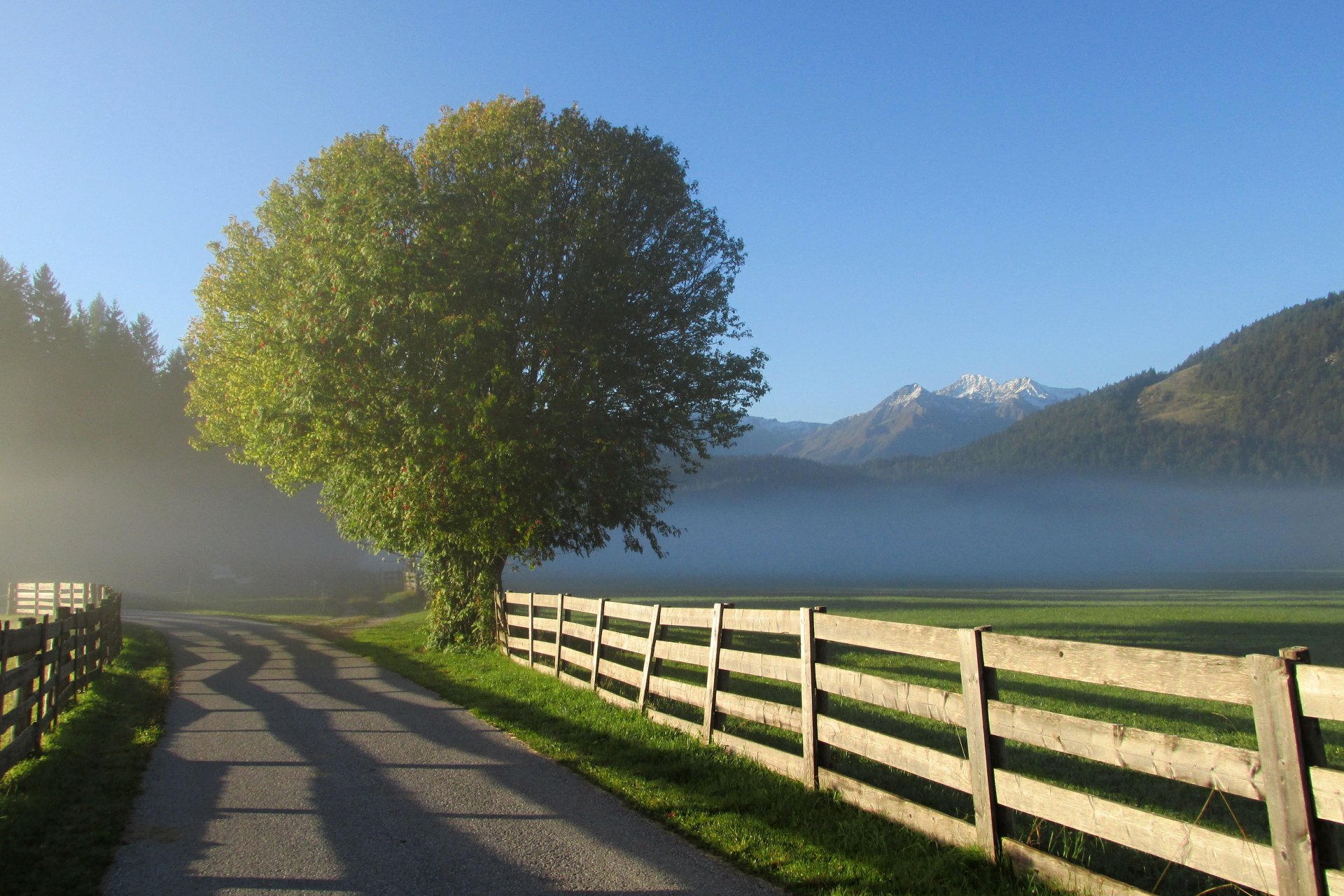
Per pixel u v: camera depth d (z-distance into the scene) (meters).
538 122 20.77
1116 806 4.68
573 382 18.77
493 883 5.43
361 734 10.20
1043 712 5.13
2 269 73.19
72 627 12.00
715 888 5.35
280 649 21.28
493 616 20.08
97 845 6.18
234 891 5.32
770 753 8.02
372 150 20.59
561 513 20.39
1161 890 5.24
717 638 9.22
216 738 9.98
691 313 21.69
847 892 5.24
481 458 17.53
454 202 18.05
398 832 6.46
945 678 15.33
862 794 6.75
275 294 21.52
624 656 17.16
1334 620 30.83
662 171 21.45
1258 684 3.97
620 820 6.77
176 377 79.62
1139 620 30.52
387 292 17.23
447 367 17.53
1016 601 47.19
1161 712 11.98
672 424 21.75
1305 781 3.74
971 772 5.64
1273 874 3.88
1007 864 5.35
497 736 10.03
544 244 18.80
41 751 9.03
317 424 18.38
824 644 7.52
